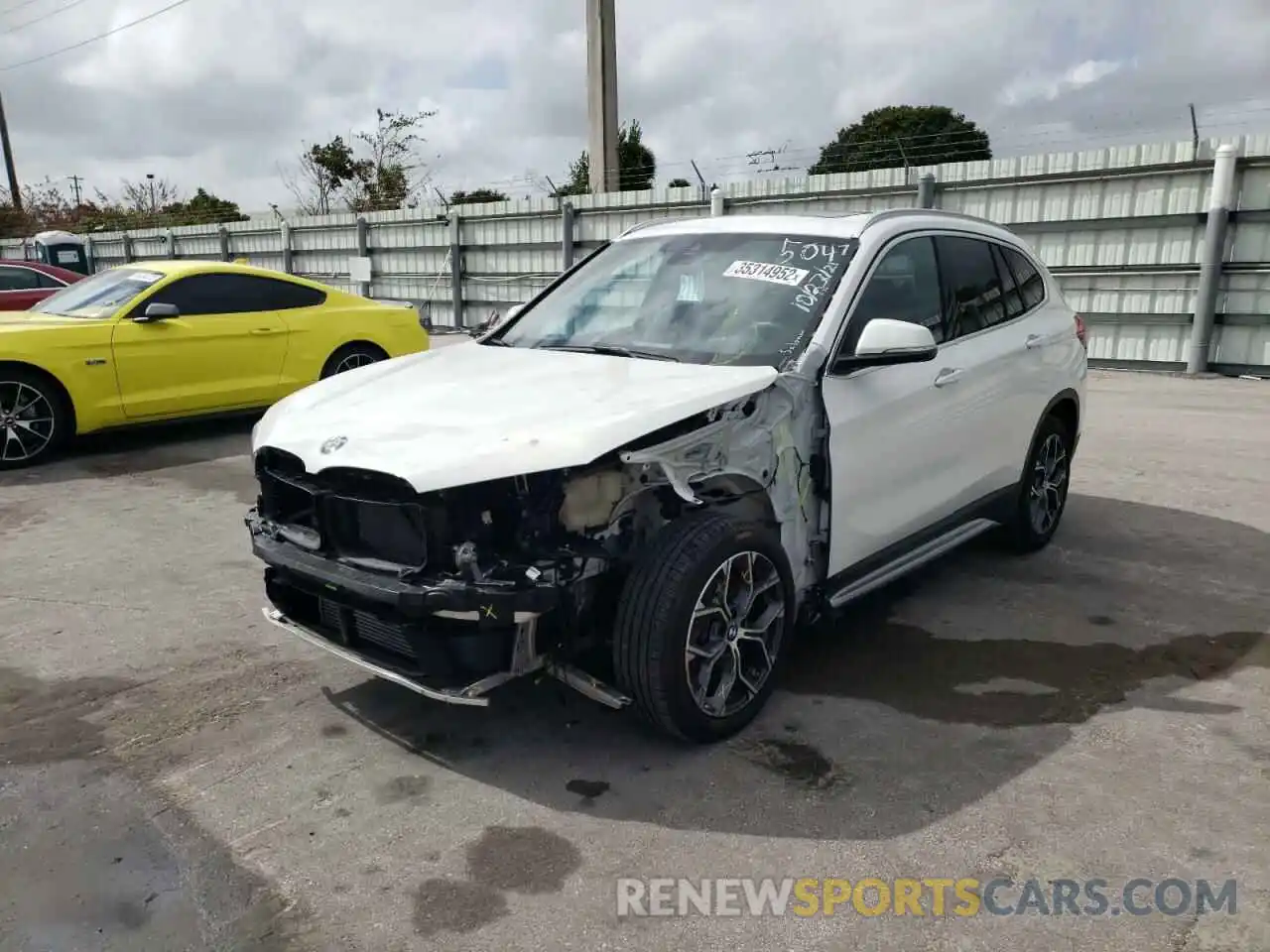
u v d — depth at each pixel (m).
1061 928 2.49
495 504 3.00
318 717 3.63
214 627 4.50
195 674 4.00
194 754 3.37
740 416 3.36
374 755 3.36
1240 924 2.50
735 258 4.25
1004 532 5.38
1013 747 3.38
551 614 3.06
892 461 4.00
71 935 2.48
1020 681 3.88
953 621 4.50
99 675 3.99
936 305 4.41
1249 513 6.14
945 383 4.24
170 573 5.23
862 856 2.79
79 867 2.75
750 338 3.80
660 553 3.12
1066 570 5.16
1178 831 2.89
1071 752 3.35
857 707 3.67
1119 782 3.15
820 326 3.74
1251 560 5.29
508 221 18.25
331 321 9.20
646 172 22.83
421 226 19.92
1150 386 10.98
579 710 3.66
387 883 2.68
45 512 6.44
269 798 3.10
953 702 3.71
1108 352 12.38
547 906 2.59
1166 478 6.99
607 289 4.47
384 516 3.12
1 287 13.43
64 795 3.11
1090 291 12.34
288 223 22.86
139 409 8.07
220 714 3.66
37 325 7.68
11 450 7.66
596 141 17.98
